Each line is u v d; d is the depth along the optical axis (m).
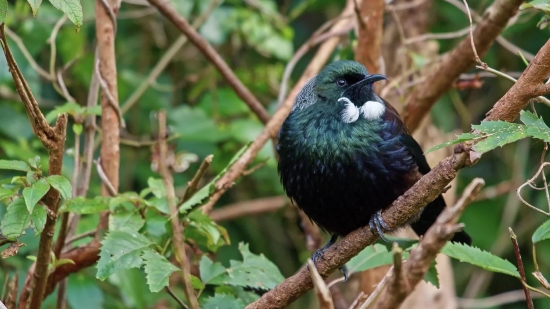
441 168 5.80
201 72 14.09
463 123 13.36
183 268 6.55
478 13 12.05
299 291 6.64
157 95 13.88
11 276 10.34
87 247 8.25
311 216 8.61
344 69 8.58
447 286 11.57
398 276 4.30
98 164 8.63
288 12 16.09
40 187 5.86
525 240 14.05
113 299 11.22
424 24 12.56
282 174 8.56
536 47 14.11
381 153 7.98
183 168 8.48
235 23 14.09
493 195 13.77
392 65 12.31
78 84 13.59
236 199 15.19
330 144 8.09
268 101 15.02
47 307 9.72
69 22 12.66
